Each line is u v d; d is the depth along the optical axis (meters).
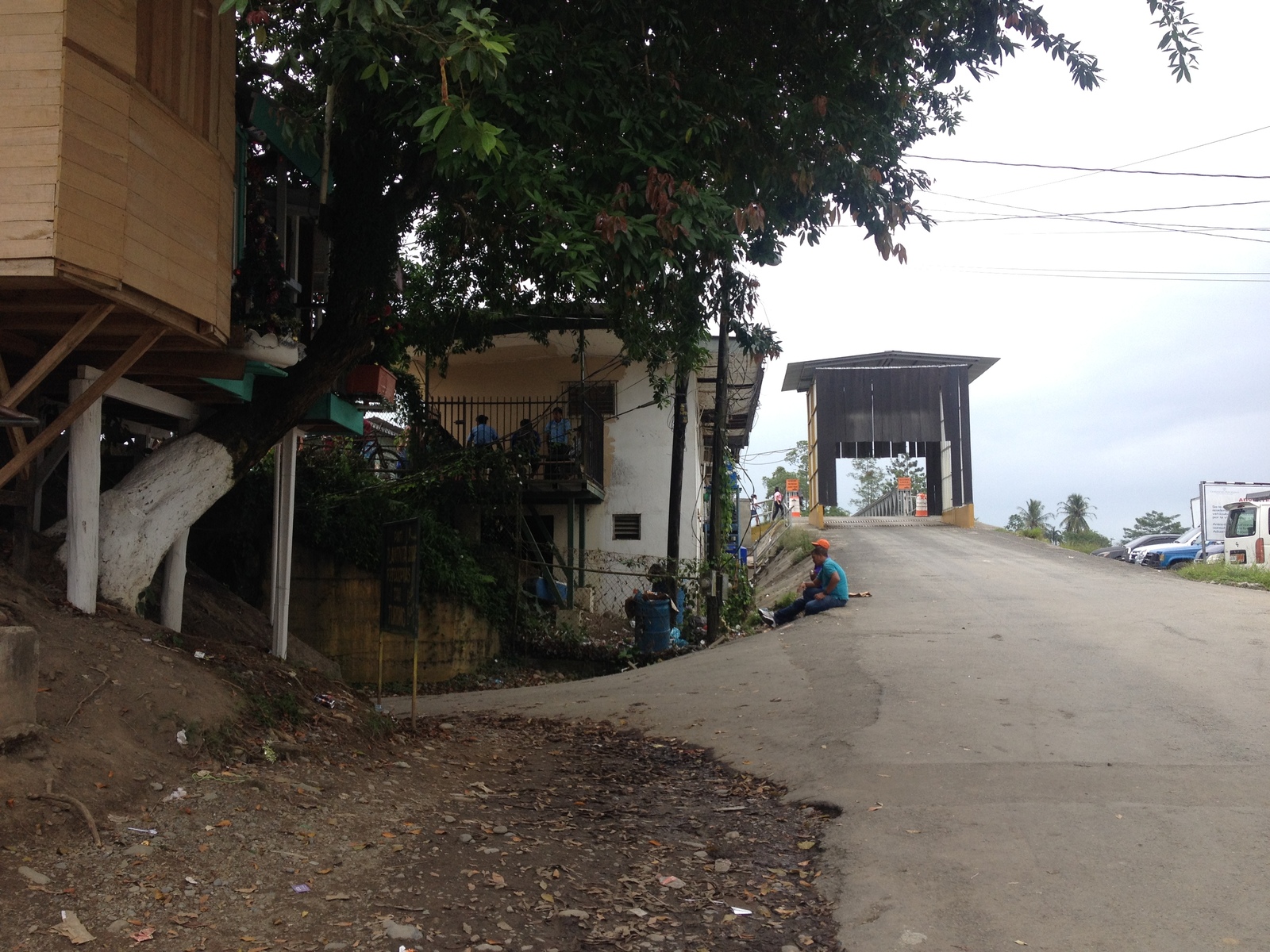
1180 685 8.41
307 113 8.98
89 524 6.84
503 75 7.29
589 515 21.42
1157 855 4.88
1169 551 32.66
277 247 8.55
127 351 6.50
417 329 15.41
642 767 7.72
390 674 14.31
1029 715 7.82
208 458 8.06
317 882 4.45
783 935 4.42
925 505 46.88
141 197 5.98
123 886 4.07
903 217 9.55
